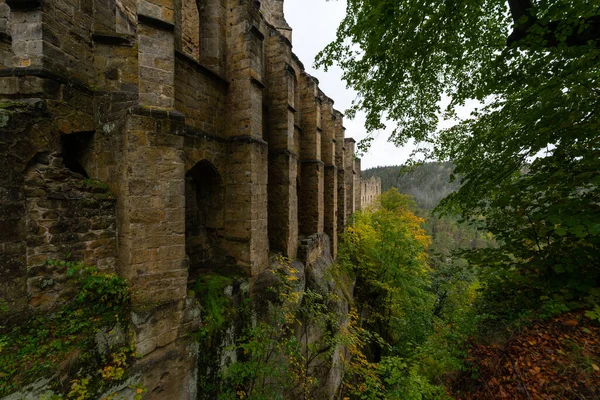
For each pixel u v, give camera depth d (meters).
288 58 9.08
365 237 17.62
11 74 3.70
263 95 8.95
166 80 4.57
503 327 3.93
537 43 3.16
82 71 4.39
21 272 3.51
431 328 11.20
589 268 3.46
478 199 4.89
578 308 3.48
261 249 7.00
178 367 4.61
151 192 4.41
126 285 4.33
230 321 5.61
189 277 5.99
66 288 3.94
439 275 18.62
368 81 5.58
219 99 6.66
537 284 3.79
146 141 4.33
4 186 3.35
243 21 6.54
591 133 3.26
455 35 4.78
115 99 4.53
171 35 4.59
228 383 5.48
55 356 3.29
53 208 3.84
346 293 12.20
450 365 3.95
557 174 3.79
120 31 5.69
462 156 6.07
